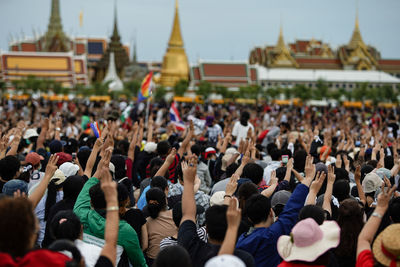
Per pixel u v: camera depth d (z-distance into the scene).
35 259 4.93
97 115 36.16
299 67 183.88
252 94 147.88
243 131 20.25
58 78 160.12
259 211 7.27
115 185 6.11
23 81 141.88
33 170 11.15
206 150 16.09
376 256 5.54
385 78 173.88
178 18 166.00
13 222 4.80
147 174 13.26
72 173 10.66
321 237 6.14
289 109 89.19
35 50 193.25
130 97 143.62
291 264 6.18
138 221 8.47
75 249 5.73
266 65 186.38
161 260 5.48
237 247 7.31
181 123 26.06
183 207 7.11
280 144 20.16
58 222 6.88
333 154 19.97
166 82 163.00
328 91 155.75
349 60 184.25
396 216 8.01
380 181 10.01
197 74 161.00
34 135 17.66
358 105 145.00
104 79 178.00
